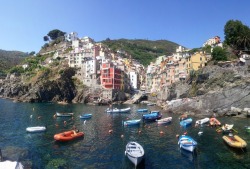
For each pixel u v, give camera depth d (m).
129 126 67.94
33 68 199.38
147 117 77.69
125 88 177.62
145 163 37.44
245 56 97.94
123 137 54.38
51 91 150.75
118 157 40.06
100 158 39.53
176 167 35.78
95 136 55.19
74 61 177.00
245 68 89.94
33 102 145.50
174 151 43.53
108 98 148.25
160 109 113.94
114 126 68.25
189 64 122.88
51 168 34.84
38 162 37.22
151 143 49.22
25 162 36.69
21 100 147.75
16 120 76.00
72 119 80.25
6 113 91.75
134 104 145.62
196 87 103.69
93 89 151.38
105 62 162.38
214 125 66.75
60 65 166.62
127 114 95.19
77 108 115.06
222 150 43.78
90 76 159.62
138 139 52.69
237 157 39.97
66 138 50.00
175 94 118.44
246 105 85.56
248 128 59.59
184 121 69.94
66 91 153.00
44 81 149.62
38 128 59.72
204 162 37.81
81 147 45.84
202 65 120.00
